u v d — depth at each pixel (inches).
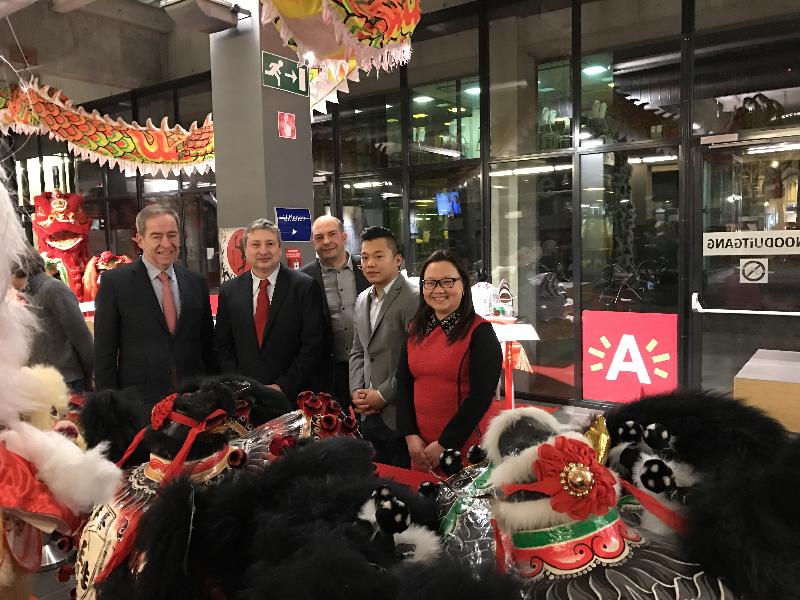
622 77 190.4
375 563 27.4
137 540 32.1
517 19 207.3
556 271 209.2
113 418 52.7
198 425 46.1
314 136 258.4
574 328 200.8
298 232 145.0
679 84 180.9
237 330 103.0
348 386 115.5
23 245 35.8
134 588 31.4
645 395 40.4
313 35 99.0
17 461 33.4
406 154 233.8
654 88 185.5
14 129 188.2
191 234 335.0
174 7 128.6
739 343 177.3
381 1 94.1
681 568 28.3
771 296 171.5
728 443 36.1
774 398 65.9
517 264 217.0
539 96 207.3
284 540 28.5
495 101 213.8
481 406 73.0
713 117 177.5
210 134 181.3
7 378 35.2
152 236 99.4
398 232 240.8
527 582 28.5
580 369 199.6
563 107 203.9
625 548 29.6
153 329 98.8
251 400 60.4
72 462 34.0
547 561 29.0
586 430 36.3
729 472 31.4
